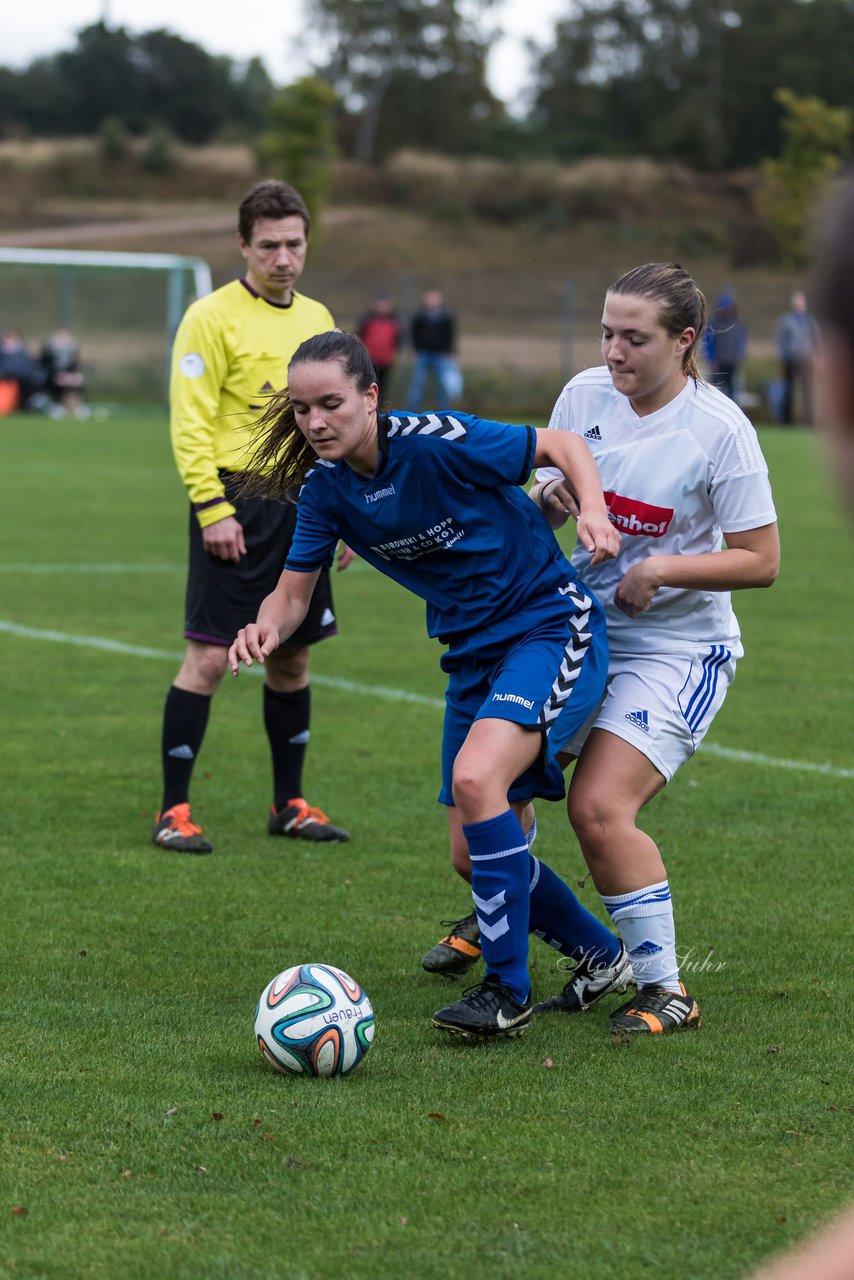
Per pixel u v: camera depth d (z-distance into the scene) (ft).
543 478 48.96
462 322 503.61
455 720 47.67
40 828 69.41
